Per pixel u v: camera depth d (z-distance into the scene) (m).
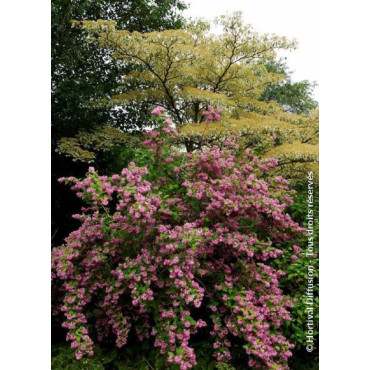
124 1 6.61
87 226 3.50
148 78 6.29
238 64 6.23
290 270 3.70
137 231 3.05
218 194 3.43
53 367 3.03
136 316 3.31
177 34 5.31
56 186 5.71
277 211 3.47
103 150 6.04
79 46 5.79
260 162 4.00
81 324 3.18
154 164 3.94
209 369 3.06
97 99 6.11
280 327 3.39
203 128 5.47
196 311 3.52
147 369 3.05
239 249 3.26
